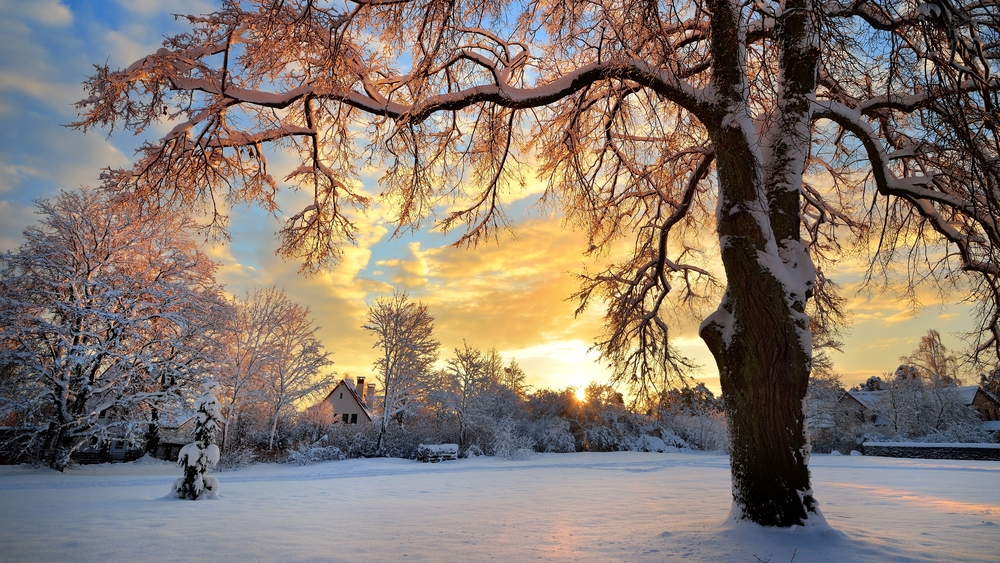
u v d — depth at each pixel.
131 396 24.97
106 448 27.33
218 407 12.97
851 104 9.16
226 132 10.07
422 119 9.15
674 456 39.06
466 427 38.19
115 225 25.28
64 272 24.77
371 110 9.33
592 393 48.62
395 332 36.12
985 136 6.39
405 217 10.52
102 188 9.98
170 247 27.31
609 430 47.12
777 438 6.56
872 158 8.55
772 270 7.02
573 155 11.41
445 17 7.71
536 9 8.84
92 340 24.98
